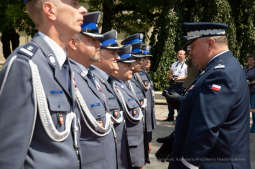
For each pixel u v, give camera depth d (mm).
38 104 1382
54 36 1537
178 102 2863
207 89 2143
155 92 13555
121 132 3199
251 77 7773
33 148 1417
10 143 1282
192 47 2465
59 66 1523
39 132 1421
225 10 14000
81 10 1576
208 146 2074
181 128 2322
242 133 2193
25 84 1332
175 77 8555
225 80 2127
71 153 1511
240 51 15195
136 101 3799
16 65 1335
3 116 1294
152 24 18922
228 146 2139
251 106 7836
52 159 1438
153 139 6758
